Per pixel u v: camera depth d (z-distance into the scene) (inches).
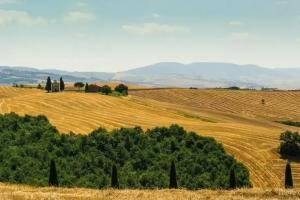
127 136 6205.7
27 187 3695.9
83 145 5989.2
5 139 6092.5
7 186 3678.6
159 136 6491.1
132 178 5157.5
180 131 6589.6
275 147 7071.9
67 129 7440.9
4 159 5497.1
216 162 5757.9
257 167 6343.5
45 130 6456.7
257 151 6889.8
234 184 4446.4
